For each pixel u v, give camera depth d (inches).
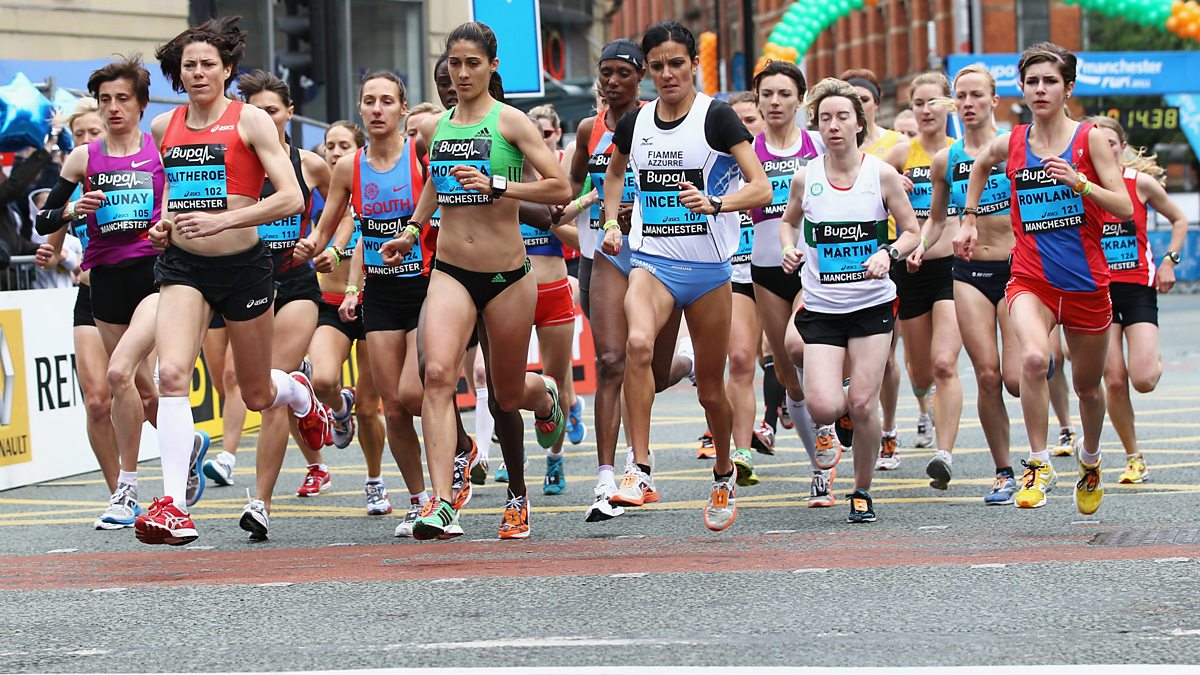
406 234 663.1
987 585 518.0
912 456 964.0
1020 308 704.4
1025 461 732.0
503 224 634.8
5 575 618.2
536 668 413.7
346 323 818.8
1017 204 698.8
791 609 486.9
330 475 971.3
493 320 643.5
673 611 489.1
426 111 816.3
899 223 697.6
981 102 787.4
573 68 3356.3
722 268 669.3
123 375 743.7
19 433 962.1
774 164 802.2
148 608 524.4
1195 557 561.6
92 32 2000.5
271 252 781.9
